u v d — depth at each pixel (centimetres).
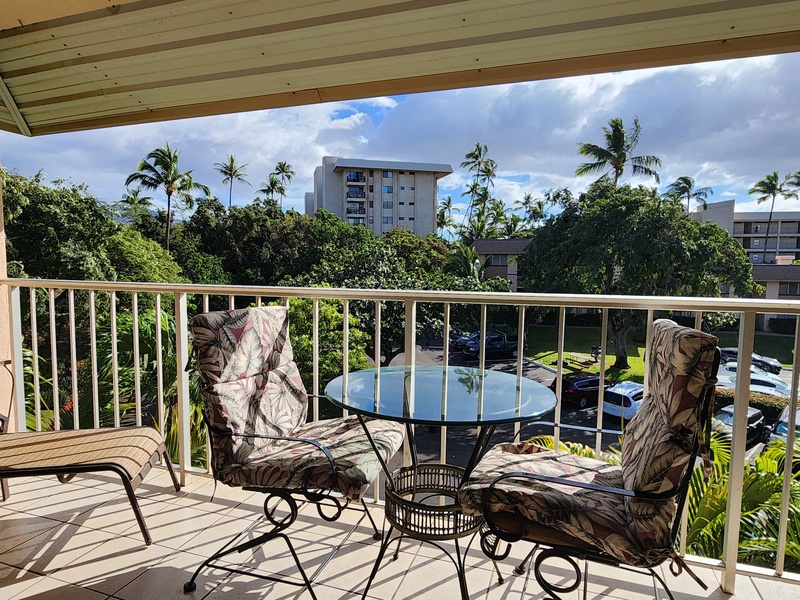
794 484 220
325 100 248
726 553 169
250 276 2486
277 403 191
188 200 2569
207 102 265
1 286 280
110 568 180
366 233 2648
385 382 185
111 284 256
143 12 195
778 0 157
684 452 117
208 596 166
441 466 180
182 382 247
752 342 165
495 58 205
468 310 1688
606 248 1762
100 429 215
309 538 202
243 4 186
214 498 233
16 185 1542
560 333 192
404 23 187
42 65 239
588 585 173
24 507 224
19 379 286
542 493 133
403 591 169
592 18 175
